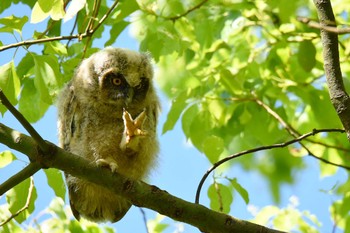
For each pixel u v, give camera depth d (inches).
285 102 534.0
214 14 528.4
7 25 370.0
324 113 502.9
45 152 337.1
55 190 389.4
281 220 486.0
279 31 499.8
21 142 337.1
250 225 343.9
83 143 426.6
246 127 526.0
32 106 425.7
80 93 438.6
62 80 410.9
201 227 346.6
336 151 527.8
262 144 521.7
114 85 436.5
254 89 523.8
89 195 428.5
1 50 366.3
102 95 433.4
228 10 529.0
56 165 343.3
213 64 524.7
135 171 430.6
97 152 421.7
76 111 435.8
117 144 422.3
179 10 507.8
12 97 380.8
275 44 521.0
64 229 450.0
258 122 518.6
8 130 340.5
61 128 445.7
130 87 437.1
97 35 467.5
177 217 346.9
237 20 508.4
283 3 457.1
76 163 345.7
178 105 485.7
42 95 377.7
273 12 522.9
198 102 499.2
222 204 418.9
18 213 372.8
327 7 346.3
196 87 510.6
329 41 343.9
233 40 568.4
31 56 408.2
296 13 474.0
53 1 358.3
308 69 445.7
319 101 503.8
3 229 407.2
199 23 528.4
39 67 377.7
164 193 349.1
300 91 514.3
